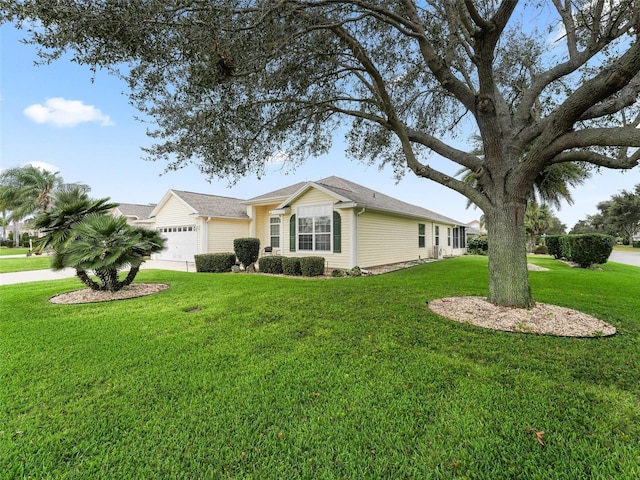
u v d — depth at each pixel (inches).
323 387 111.5
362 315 202.1
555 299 248.4
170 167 232.8
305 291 287.4
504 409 96.1
